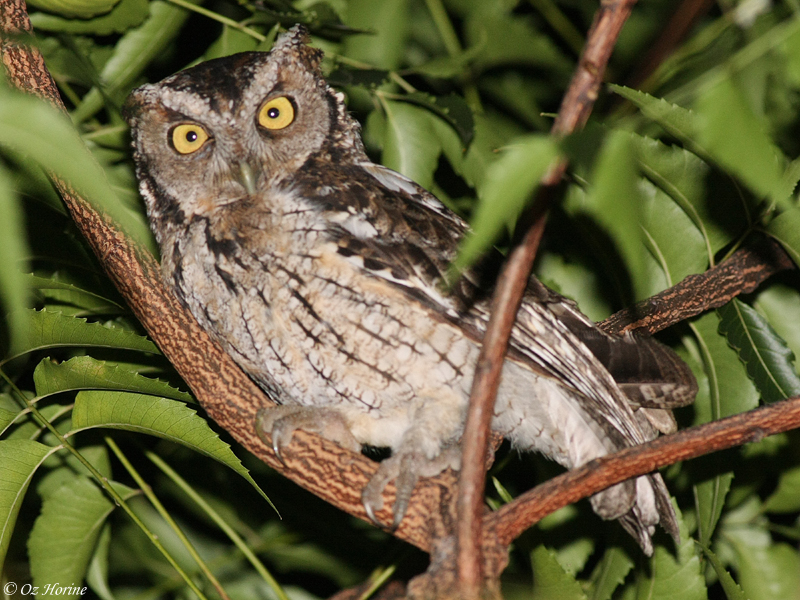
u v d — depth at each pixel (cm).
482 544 294
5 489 298
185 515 312
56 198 302
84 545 304
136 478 304
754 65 304
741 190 302
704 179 302
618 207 185
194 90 305
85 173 190
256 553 311
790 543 307
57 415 304
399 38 310
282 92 305
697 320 304
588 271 308
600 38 252
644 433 305
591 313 307
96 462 306
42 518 304
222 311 303
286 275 302
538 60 313
